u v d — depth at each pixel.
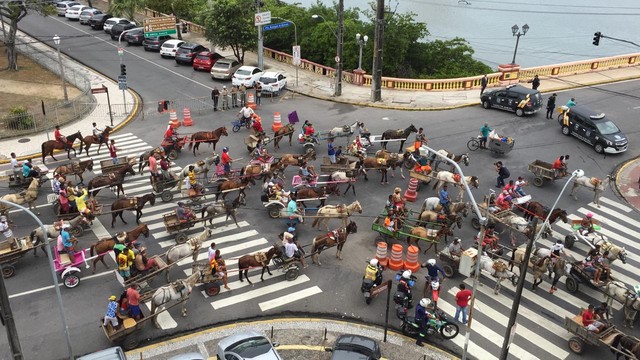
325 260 23.48
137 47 58.06
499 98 41.00
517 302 15.93
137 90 45.12
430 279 20.53
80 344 18.41
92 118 39.22
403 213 24.53
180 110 41.03
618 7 146.12
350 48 53.19
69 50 55.50
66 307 20.12
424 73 57.72
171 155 32.50
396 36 53.88
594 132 34.28
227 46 56.19
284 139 36.22
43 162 32.03
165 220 24.41
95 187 26.84
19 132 36.31
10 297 20.56
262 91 44.47
